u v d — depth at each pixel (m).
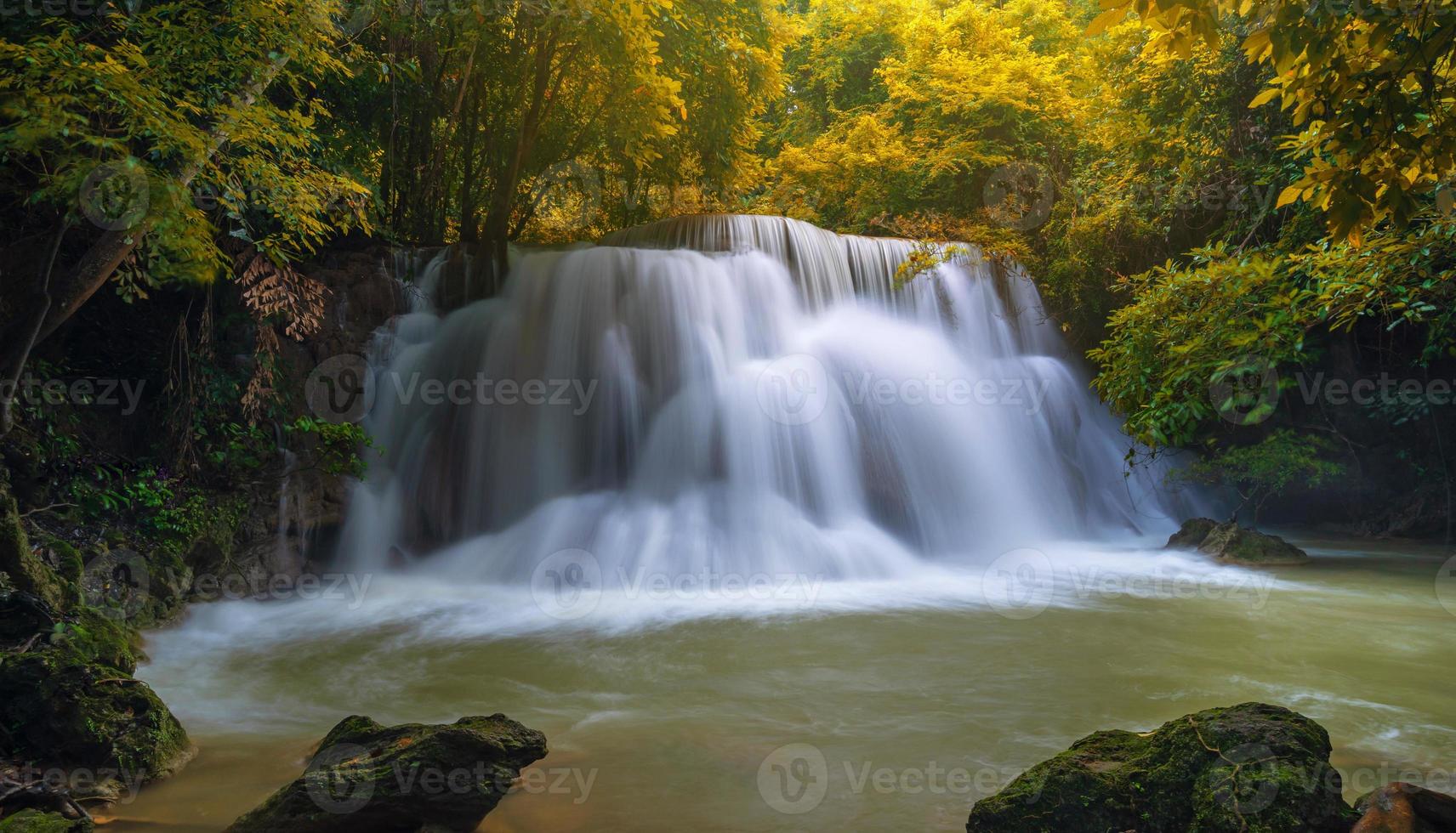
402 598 9.65
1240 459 13.02
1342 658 7.11
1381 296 6.38
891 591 9.97
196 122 7.38
